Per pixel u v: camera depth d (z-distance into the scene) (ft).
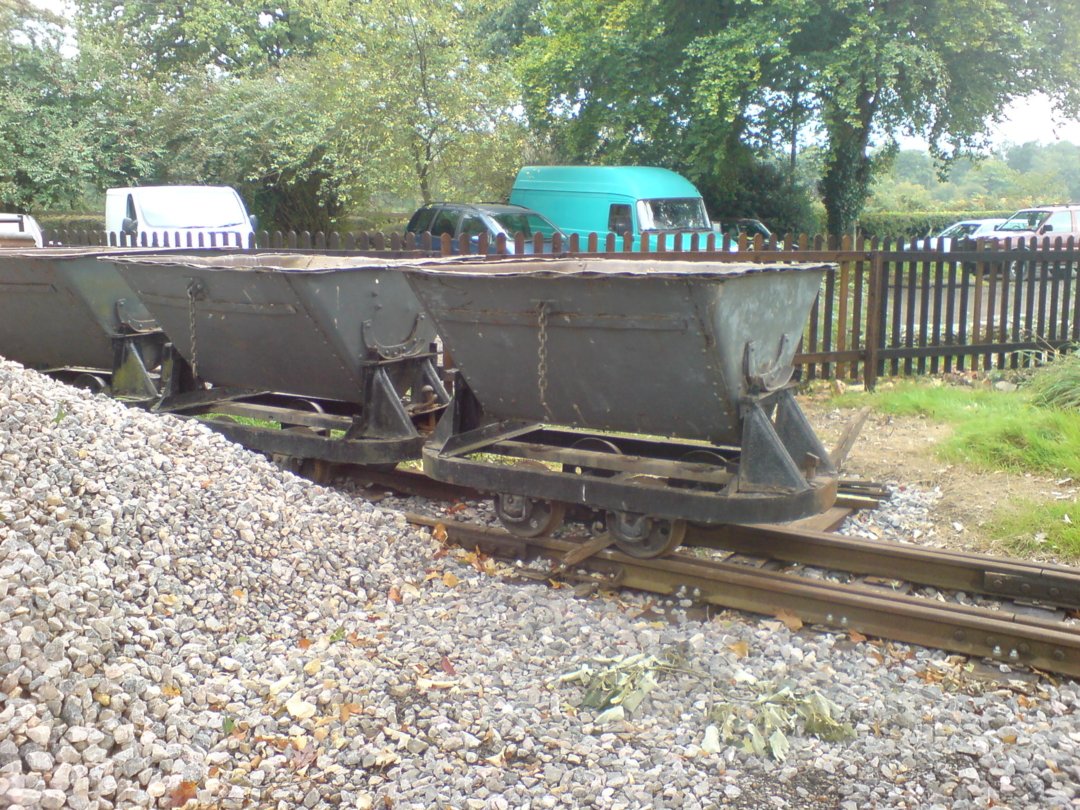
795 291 18.28
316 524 18.39
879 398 32.09
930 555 17.72
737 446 18.33
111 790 10.78
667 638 15.97
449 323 19.17
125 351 26.73
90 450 16.69
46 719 11.05
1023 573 16.85
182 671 13.07
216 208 57.41
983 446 25.03
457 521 20.62
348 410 26.22
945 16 73.82
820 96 81.97
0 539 13.28
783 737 12.80
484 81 76.89
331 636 15.39
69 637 12.14
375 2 72.33
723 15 82.89
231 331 23.24
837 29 79.00
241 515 17.34
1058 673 14.52
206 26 112.57
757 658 15.16
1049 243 37.96
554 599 17.48
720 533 19.67
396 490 24.20
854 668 14.87
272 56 120.57
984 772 12.21
